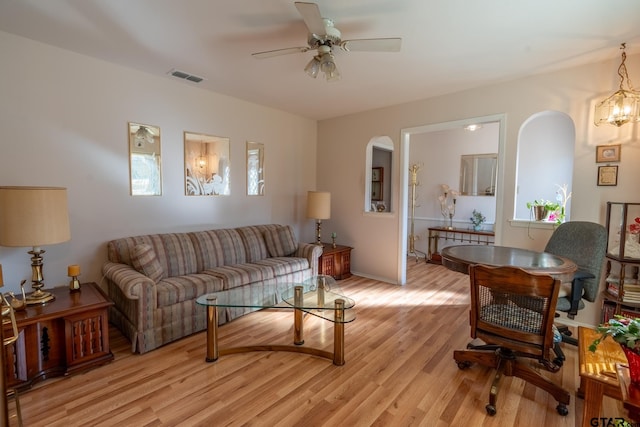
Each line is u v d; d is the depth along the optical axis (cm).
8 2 204
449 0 199
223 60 293
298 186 505
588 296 249
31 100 261
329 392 204
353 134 483
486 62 291
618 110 265
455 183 591
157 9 212
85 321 225
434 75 323
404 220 437
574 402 195
